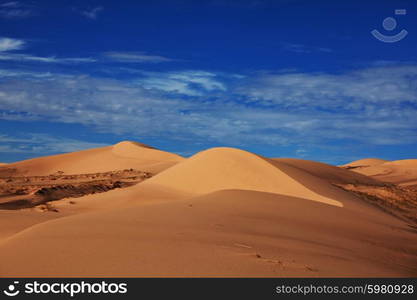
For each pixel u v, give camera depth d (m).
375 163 139.75
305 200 29.03
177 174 40.56
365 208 30.59
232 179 36.34
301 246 15.16
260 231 17.55
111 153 116.12
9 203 37.47
